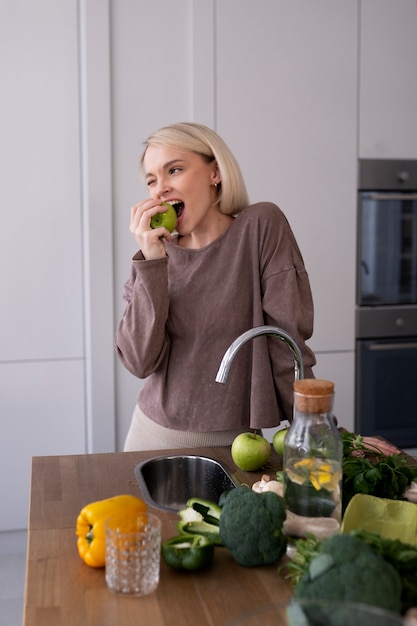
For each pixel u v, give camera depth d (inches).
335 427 47.0
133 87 117.0
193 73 118.1
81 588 42.8
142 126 118.0
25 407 119.3
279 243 72.0
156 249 68.6
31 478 61.7
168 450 69.2
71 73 115.9
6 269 116.6
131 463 65.5
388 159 127.2
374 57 124.6
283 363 70.4
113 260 118.6
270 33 120.0
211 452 68.7
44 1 113.8
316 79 122.5
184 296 72.2
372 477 51.8
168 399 72.7
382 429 131.6
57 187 117.2
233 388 71.2
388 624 29.6
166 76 118.0
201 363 71.6
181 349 72.5
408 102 127.0
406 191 129.6
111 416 119.8
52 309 118.8
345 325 127.9
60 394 120.3
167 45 117.4
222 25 118.3
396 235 129.4
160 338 70.4
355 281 128.0
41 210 117.0
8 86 114.0
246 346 71.5
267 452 62.7
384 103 126.0
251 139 121.3
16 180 115.7
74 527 51.5
